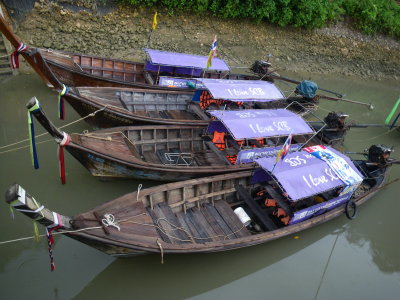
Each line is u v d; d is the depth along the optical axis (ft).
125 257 24.85
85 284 24.38
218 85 38.65
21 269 24.59
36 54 28.99
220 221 28.63
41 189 31.89
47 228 19.54
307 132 36.22
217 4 62.85
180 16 62.44
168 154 36.81
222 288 26.58
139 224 23.36
